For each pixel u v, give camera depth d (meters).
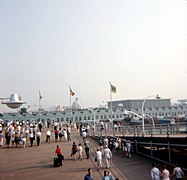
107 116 87.75
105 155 20.03
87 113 85.19
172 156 24.89
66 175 18.22
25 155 25.50
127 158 23.67
